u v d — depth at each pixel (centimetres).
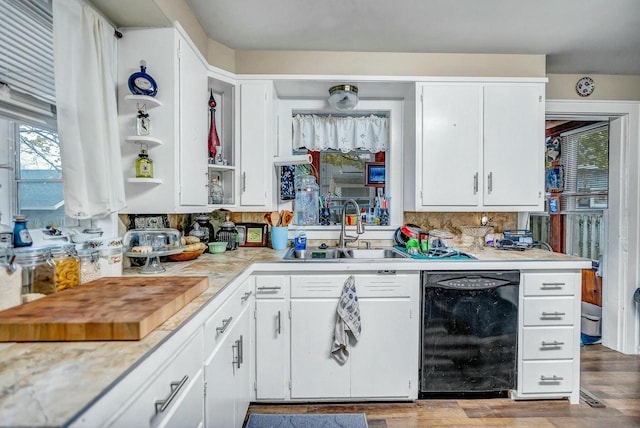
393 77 227
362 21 193
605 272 283
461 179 228
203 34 201
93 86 134
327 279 187
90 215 132
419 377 192
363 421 177
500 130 227
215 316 121
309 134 264
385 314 188
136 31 162
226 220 242
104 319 78
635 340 267
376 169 268
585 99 265
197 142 187
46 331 76
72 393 55
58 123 120
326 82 232
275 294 187
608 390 210
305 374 188
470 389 190
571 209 353
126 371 64
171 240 164
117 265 138
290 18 190
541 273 192
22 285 98
